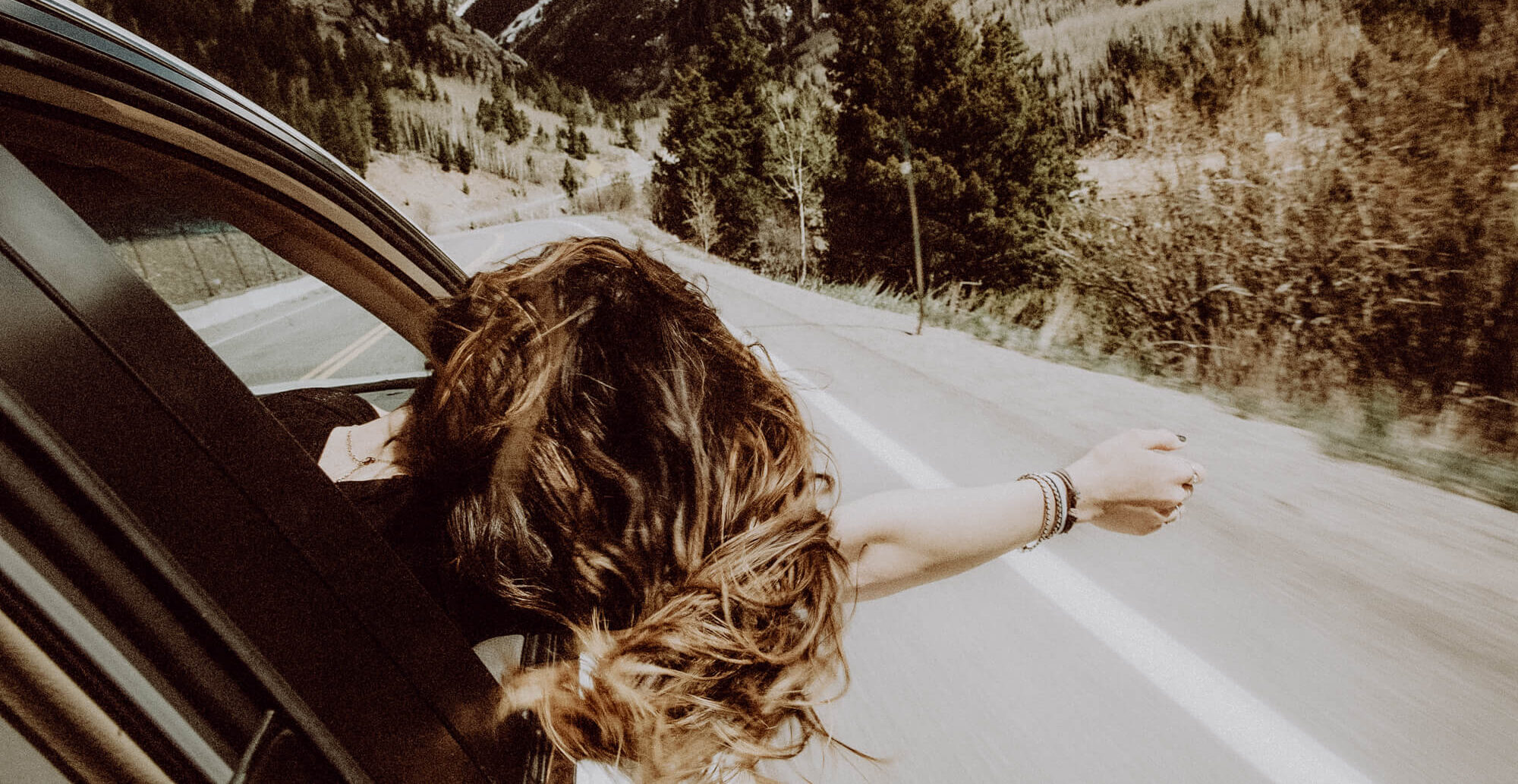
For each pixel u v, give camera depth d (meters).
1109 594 2.63
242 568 0.45
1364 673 2.16
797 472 0.66
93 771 0.39
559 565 0.59
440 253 1.30
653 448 0.57
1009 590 2.70
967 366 6.40
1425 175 5.09
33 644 0.36
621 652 0.56
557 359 0.57
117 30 0.72
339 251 1.11
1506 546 2.83
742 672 0.58
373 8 152.38
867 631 2.53
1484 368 4.57
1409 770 1.83
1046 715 2.09
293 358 6.11
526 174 91.81
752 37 30.73
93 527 0.39
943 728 2.07
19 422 0.36
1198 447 4.14
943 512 0.73
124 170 0.81
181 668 0.41
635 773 0.65
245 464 0.48
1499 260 4.62
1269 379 5.57
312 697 0.48
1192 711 2.07
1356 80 5.57
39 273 0.40
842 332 8.34
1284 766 1.87
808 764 1.87
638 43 192.75
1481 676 2.10
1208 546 2.92
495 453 0.58
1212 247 6.20
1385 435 4.22
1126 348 6.82
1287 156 5.86
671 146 33.22
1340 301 5.40
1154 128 6.82
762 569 0.59
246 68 83.62
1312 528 3.04
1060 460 3.98
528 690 0.65
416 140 87.94
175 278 1.29
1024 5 39.34
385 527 0.67
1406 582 2.61
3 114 0.66
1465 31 5.05
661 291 0.64
